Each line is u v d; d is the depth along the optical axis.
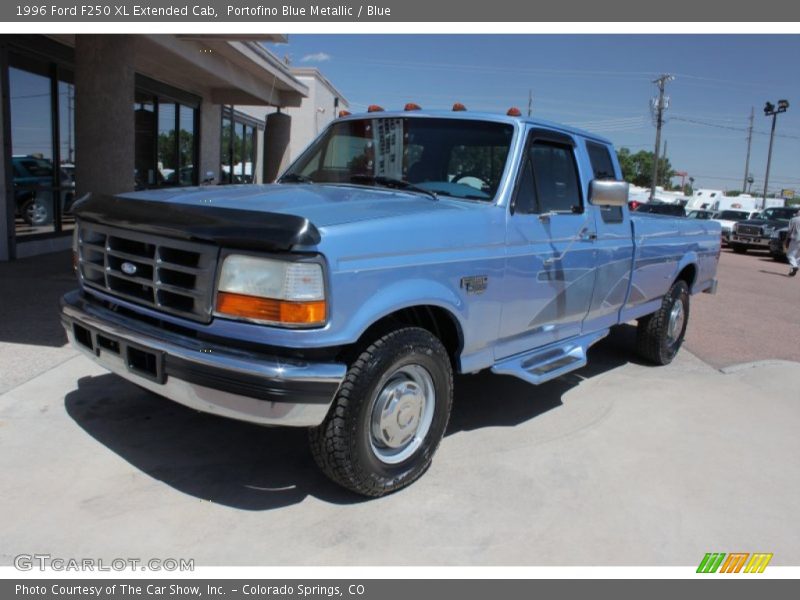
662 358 6.62
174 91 14.48
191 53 11.72
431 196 4.17
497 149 4.30
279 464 3.86
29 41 9.41
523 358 4.54
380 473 3.46
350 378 3.22
